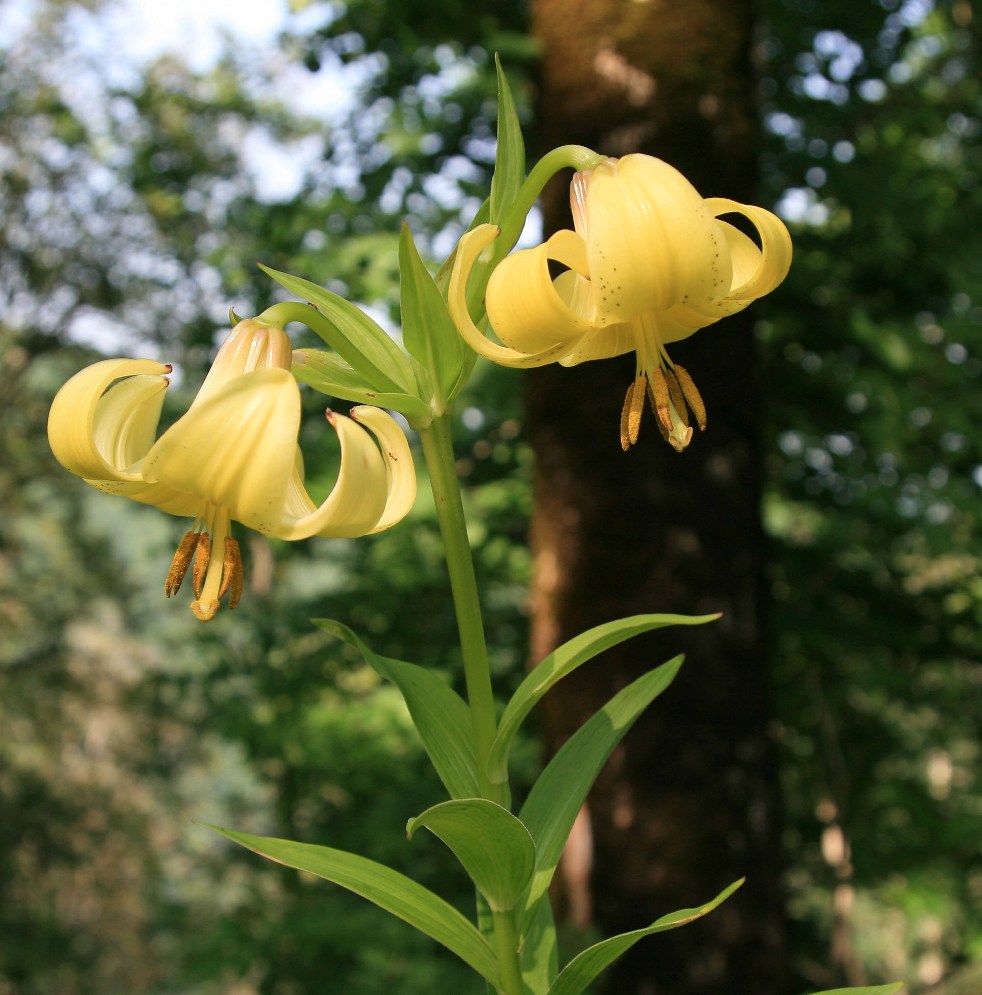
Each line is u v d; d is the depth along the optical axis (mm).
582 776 1491
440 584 7332
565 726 4438
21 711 18922
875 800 7246
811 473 7246
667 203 1171
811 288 6371
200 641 7840
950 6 7875
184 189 9711
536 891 1452
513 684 7082
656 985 4211
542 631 4582
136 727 20031
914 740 8047
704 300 1198
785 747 7512
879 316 6695
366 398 1355
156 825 23156
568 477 4484
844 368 6578
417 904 1385
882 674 6605
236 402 1151
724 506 4438
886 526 6887
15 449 16484
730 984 4207
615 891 4270
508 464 7445
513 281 1227
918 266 6910
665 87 4516
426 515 6488
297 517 1272
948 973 7855
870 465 6953
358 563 7855
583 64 4586
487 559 7305
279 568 10500
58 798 18969
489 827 1259
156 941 21344
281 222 6902
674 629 4324
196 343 7605
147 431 1319
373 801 7156
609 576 4398
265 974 6090
